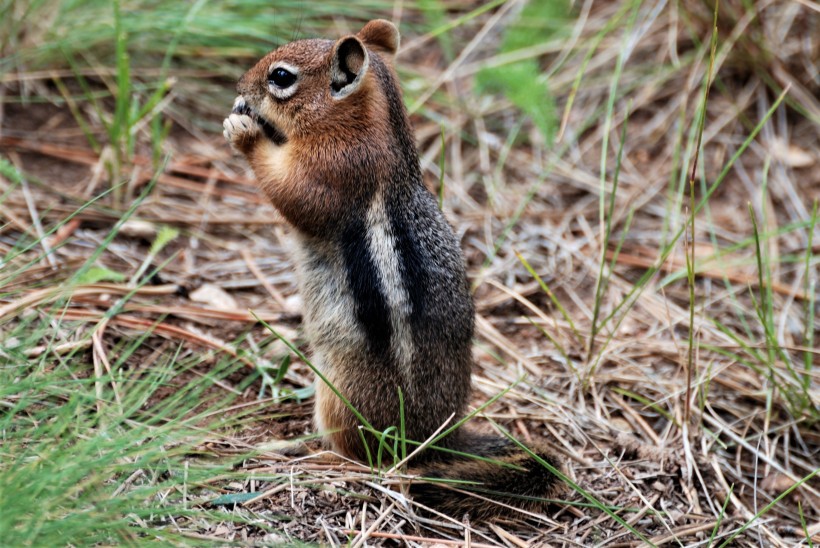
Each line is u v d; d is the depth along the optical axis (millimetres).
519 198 14758
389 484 8891
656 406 10977
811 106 15609
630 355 11984
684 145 15531
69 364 9938
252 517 8219
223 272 12625
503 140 15680
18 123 14172
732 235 14336
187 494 8289
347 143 9414
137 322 11008
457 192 14703
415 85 15938
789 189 14859
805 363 11320
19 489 7023
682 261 13812
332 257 9477
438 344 9195
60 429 7887
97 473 7586
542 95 14992
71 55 14664
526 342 12234
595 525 9133
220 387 10438
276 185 9617
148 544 7141
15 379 8844
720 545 9055
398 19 16859
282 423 10109
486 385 11273
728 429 10852
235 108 10117
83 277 10852
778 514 10047
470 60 16750
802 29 16328
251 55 15586
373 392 9219
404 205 9391
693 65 16156
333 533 8297
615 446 10445
